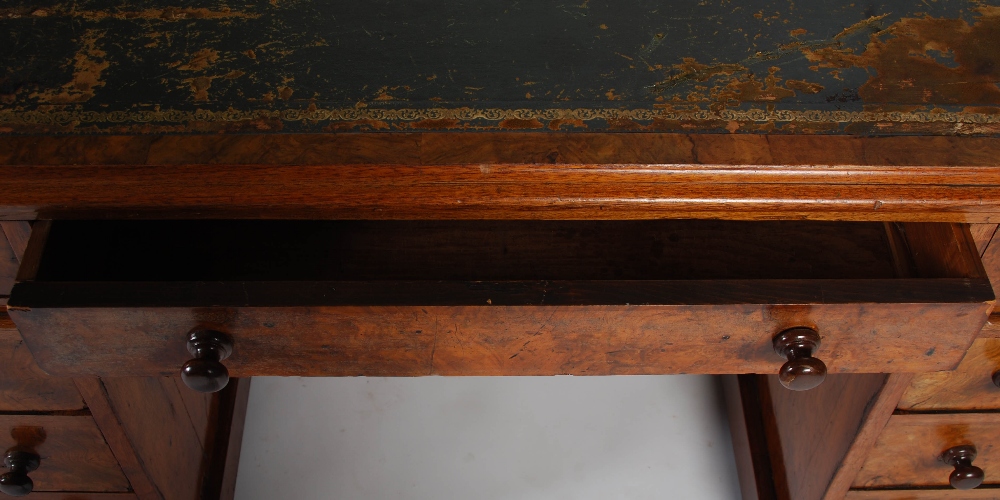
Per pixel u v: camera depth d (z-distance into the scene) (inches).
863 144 36.6
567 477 56.9
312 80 38.3
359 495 56.3
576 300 35.4
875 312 35.8
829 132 37.0
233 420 56.7
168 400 49.2
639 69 39.0
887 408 43.0
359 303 35.2
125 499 48.5
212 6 40.9
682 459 57.9
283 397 59.8
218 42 39.6
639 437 58.5
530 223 43.0
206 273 41.7
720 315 35.8
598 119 37.2
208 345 35.9
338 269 41.9
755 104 37.8
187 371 35.6
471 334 36.4
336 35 39.9
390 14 40.8
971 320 36.1
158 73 38.4
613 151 36.2
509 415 59.1
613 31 40.5
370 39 39.9
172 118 37.0
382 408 59.2
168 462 49.3
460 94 37.9
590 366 37.9
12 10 40.6
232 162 35.6
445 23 40.6
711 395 60.4
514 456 57.6
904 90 38.4
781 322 36.2
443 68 38.9
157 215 36.4
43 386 42.6
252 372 38.1
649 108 37.6
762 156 36.1
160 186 35.8
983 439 45.6
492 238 42.6
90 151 36.0
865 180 36.2
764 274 42.0
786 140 36.7
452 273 41.9
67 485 47.7
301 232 42.5
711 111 37.5
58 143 36.2
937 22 40.9
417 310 35.4
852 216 36.5
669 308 35.5
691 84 38.5
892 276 41.3
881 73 39.0
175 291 35.2
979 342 41.2
